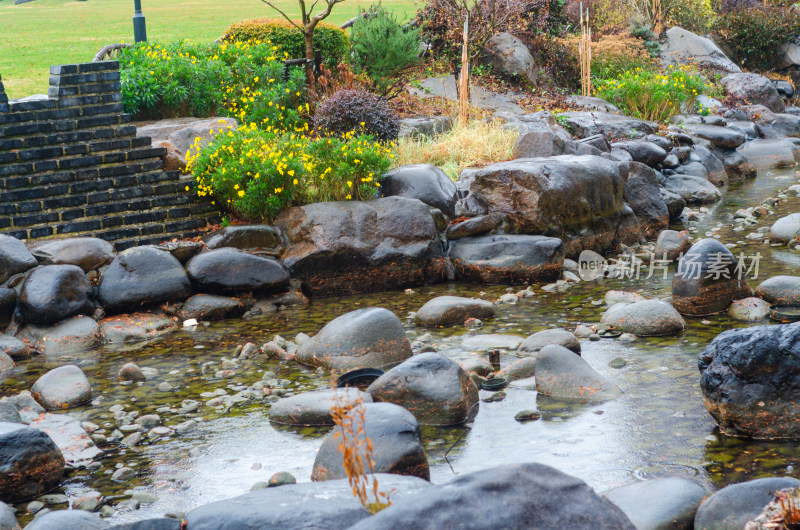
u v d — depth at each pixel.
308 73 13.90
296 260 8.76
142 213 9.12
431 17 18.12
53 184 8.67
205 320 8.20
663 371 5.91
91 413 5.75
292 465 4.73
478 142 11.78
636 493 3.90
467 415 5.38
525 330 7.26
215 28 30.89
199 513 3.29
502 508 2.72
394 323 6.66
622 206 10.40
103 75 9.12
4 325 7.62
